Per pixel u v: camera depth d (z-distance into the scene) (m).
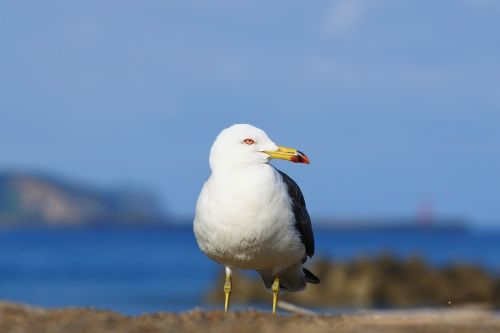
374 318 8.80
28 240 123.44
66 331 7.69
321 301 29.62
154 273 54.09
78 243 110.69
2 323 8.09
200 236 10.51
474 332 7.68
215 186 10.21
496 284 30.73
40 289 41.88
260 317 9.01
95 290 41.19
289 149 10.38
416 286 30.22
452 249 85.81
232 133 10.31
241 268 10.85
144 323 8.26
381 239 123.06
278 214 10.13
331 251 76.62
